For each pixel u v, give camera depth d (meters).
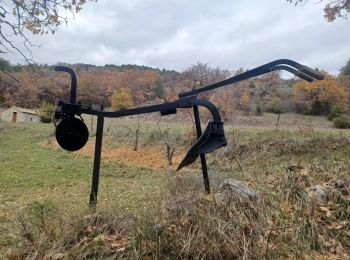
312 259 3.11
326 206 3.97
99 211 3.65
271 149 9.77
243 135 12.78
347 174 4.75
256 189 4.20
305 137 10.66
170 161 11.93
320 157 7.27
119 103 30.02
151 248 2.97
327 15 10.35
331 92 40.16
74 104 3.36
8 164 13.18
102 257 2.93
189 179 5.32
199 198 3.77
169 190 4.61
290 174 4.70
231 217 3.37
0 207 6.86
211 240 3.02
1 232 4.07
